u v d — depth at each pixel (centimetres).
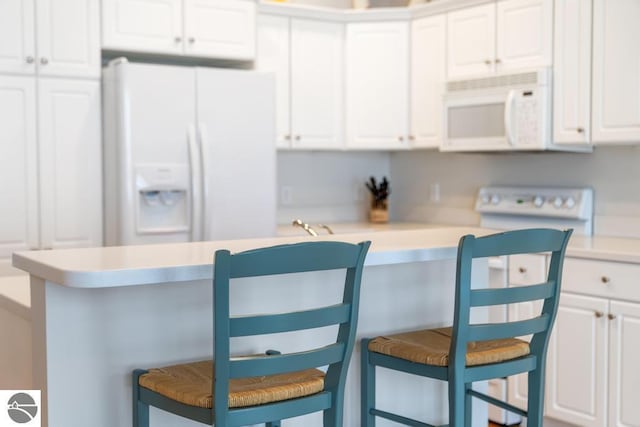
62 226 368
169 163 368
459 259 203
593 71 353
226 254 162
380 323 250
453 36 424
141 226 365
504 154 438
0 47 349
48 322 186
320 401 186
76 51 367
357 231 447
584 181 395
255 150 393
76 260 188
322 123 455
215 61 420
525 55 384
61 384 189
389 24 454
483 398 236
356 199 510
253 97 391
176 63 425
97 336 194
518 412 231
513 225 426
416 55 449
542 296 221
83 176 372
